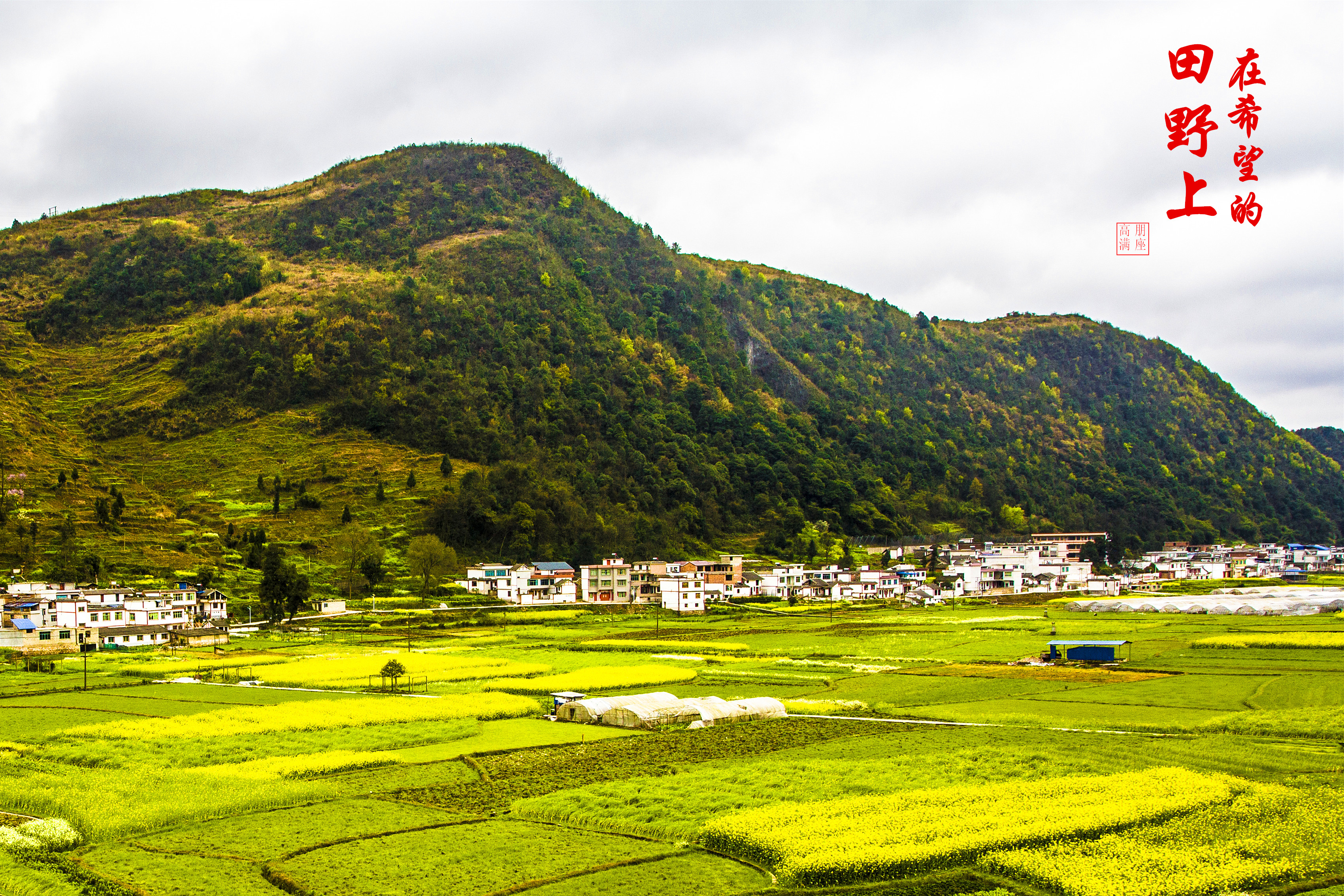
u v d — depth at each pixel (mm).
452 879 39375
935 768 55344
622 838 44750
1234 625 138750
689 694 85625
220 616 158250
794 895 37750
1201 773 53094
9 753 61688
